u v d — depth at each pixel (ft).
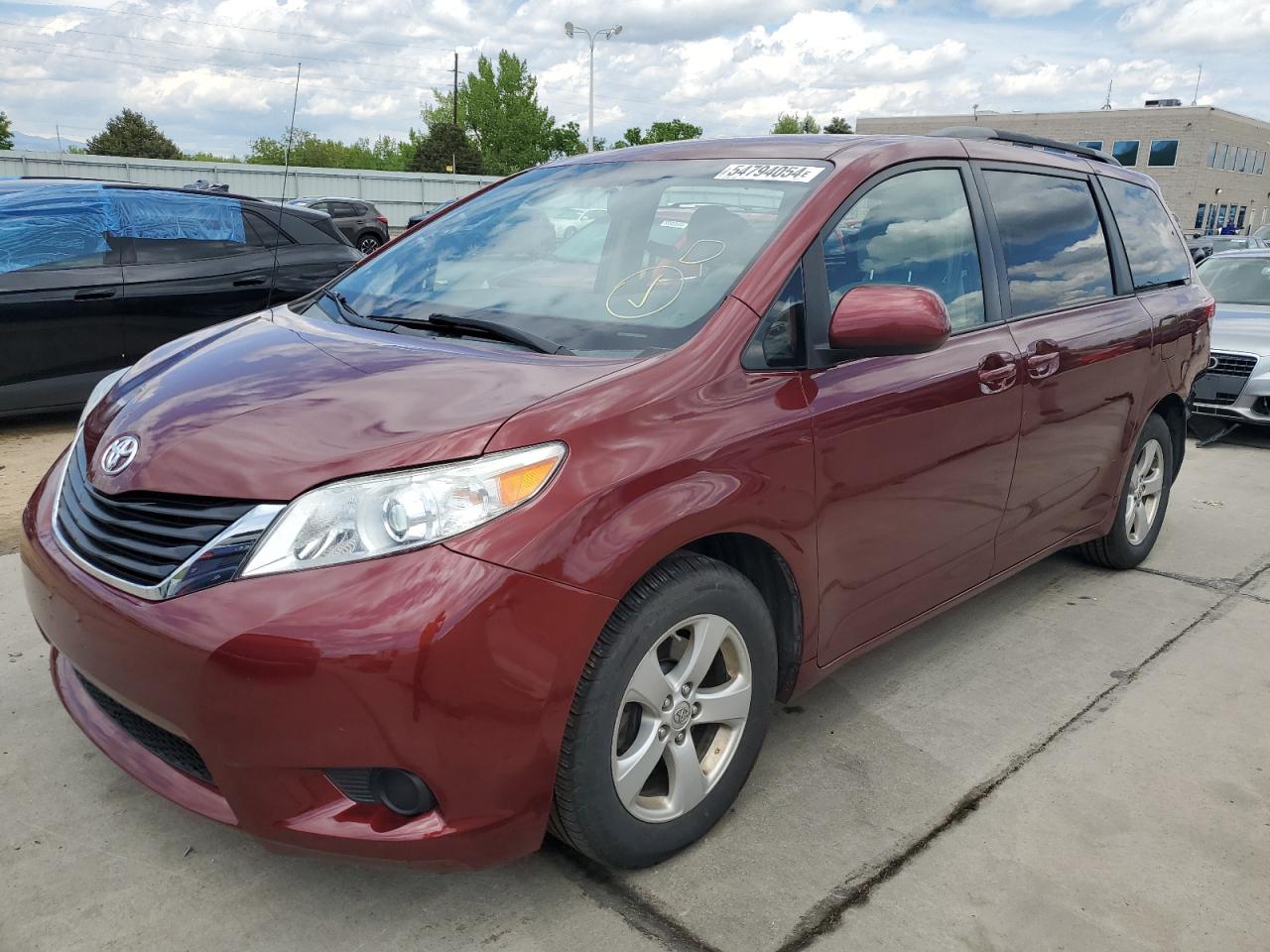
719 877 7.46
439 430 6.29
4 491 16.30
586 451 6.40
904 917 7.11
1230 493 19.57
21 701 9.57
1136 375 12.70
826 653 8.57
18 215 19.30
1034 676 11.09
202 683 5.89
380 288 9.62
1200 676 11.21
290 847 6.14
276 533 5.98
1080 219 12.29
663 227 8.87
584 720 6.45
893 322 7.56
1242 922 7.22
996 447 10.00
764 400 7.50
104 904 6.94
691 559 7.07
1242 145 197.77
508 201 10.54
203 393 7.30
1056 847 8.00
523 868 7.47
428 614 5.76
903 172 9.46
